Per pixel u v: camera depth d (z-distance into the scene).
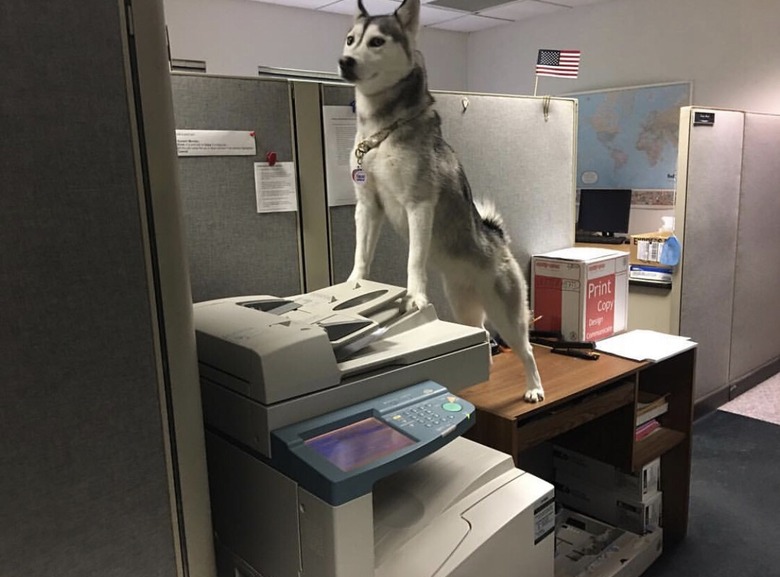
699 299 3.16
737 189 3.30
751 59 4.25
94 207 0.70
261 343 0.95
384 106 1.37
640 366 1.95
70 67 0.67
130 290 0.74
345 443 0.93
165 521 0.81
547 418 1.68
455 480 1.20
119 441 0.75
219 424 1.03
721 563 2.15
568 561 2.02
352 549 0.88
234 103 1.42
